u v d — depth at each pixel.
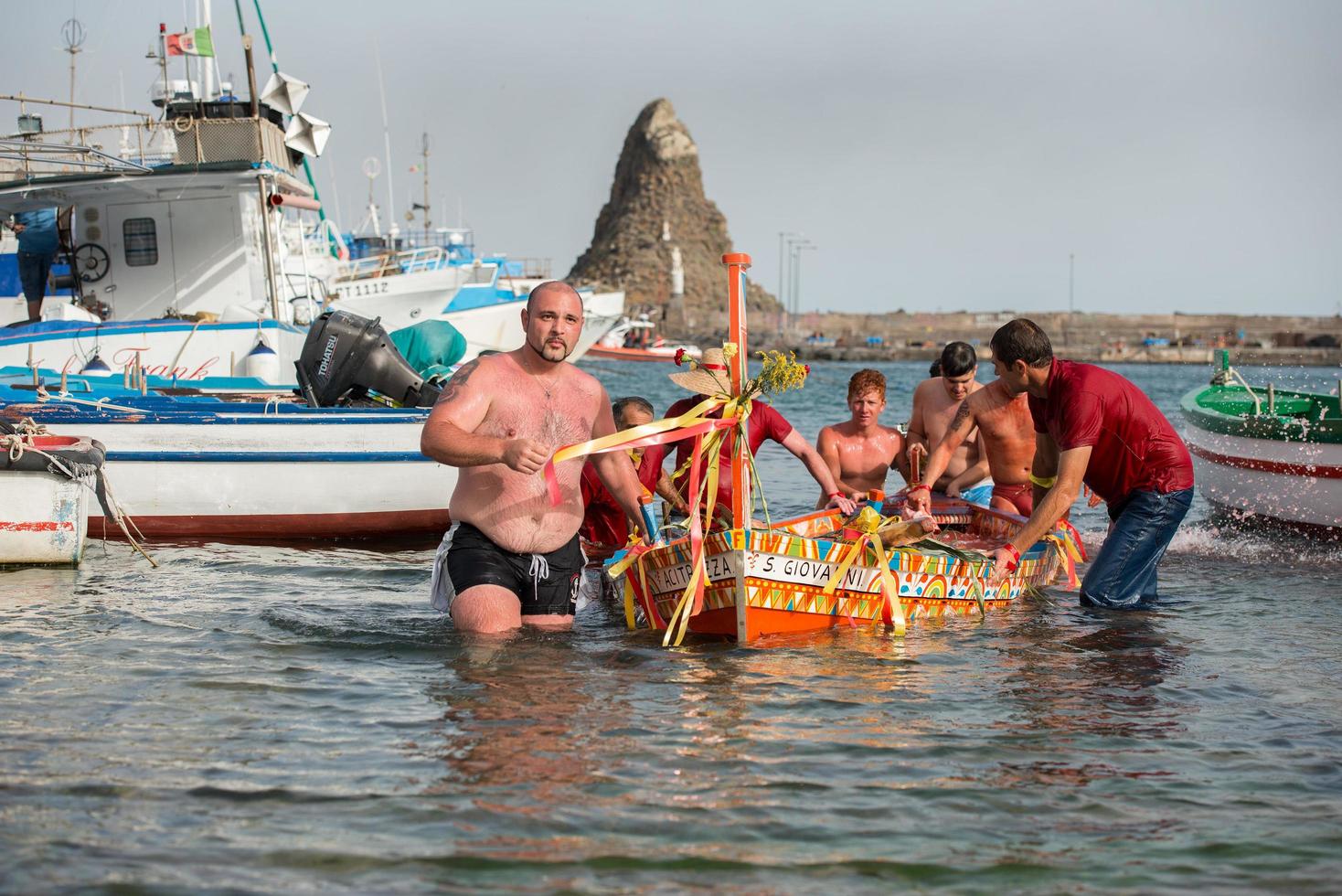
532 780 4.21
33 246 18.12
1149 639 6.48
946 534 8.48
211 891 3.35
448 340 15.27
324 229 28.05
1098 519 11.58
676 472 7.66
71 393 11.84
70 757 4.37
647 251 167.88
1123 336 116.44
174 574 8.34
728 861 3.60
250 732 4.68
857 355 111.56
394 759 4.39
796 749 4.57
